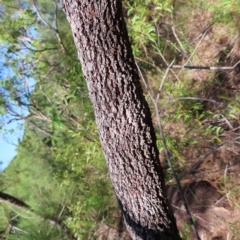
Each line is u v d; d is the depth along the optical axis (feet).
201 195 9.98
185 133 10.31
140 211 6.16
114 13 5.04
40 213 14.05
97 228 12.30
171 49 12.35
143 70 12.13
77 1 4.93
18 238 13.78
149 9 12.00
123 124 5.62
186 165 10.36
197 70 11.51
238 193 9.27
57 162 14.55
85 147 11.32
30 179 15.19
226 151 9.73
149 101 11.24
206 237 9.50
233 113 9.53
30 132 15.51
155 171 6.02
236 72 10.59
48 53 12.87
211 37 11.64
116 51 5.21
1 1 12.09
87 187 12.29
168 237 6.30
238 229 8.91
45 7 13.17
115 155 5.90
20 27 12.33
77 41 5.25
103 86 5.40
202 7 11.84
